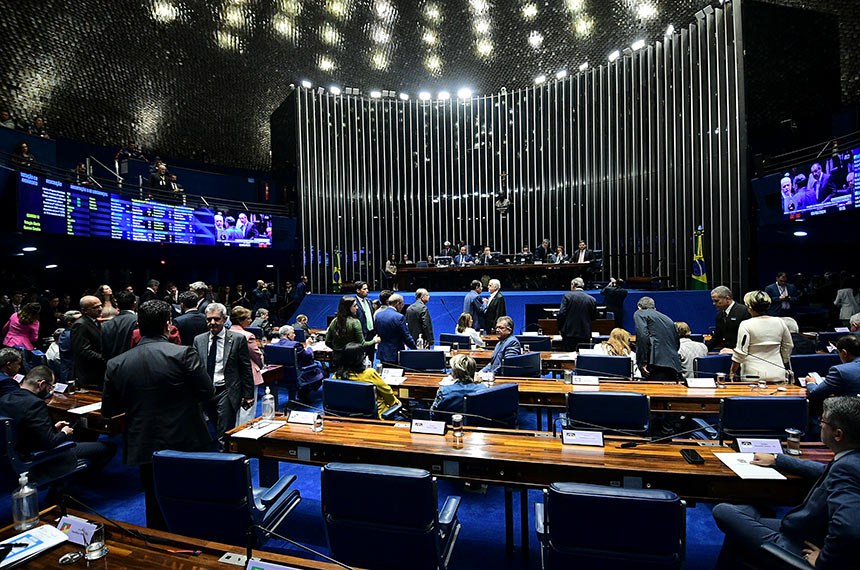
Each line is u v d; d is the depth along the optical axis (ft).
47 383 11.65
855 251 43.86
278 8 46.52
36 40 39.14
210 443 10.17
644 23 45.96
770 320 14.06
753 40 38.91
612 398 11.14
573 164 53.67
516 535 10.94
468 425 11.35
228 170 58.13
